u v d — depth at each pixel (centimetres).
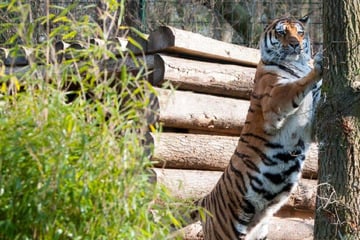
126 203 748
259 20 2252
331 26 1059
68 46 1379
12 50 859
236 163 1266
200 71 1377
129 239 750
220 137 1395
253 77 1467
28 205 743
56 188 743
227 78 1423
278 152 1227
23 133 754
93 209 750
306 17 1316
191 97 1351
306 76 1155
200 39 1392
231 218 1273
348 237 1042
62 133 754
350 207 1043
